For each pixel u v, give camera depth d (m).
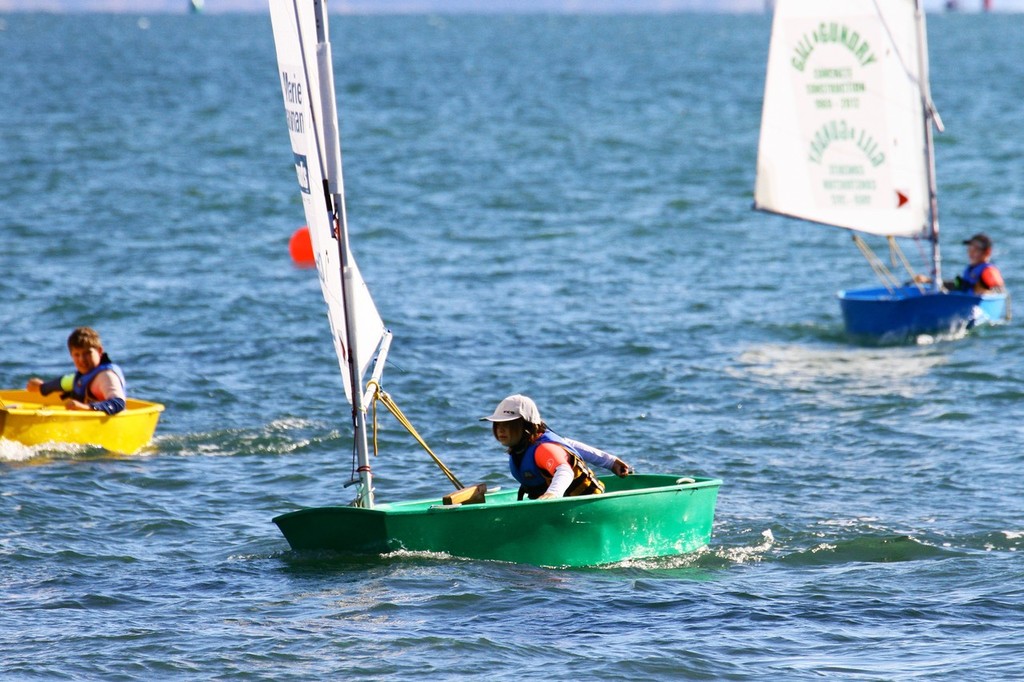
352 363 38.34
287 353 69.50
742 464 50.31
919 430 54.69
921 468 49.16
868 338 73.69
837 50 78.00
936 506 44.28
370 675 30.20
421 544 37.81
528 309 81.56
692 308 82.19
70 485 46.75
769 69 79.31
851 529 41.78
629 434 54.78
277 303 82.62
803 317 79.62
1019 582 36.41
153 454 51.78
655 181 143.88
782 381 63.69
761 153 80.19
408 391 61.31
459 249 104.25
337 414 58.06
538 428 38.62
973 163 152.38
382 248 104.69
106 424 51.72
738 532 41.62
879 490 46.44
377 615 33.84
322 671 30.44
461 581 36.12
